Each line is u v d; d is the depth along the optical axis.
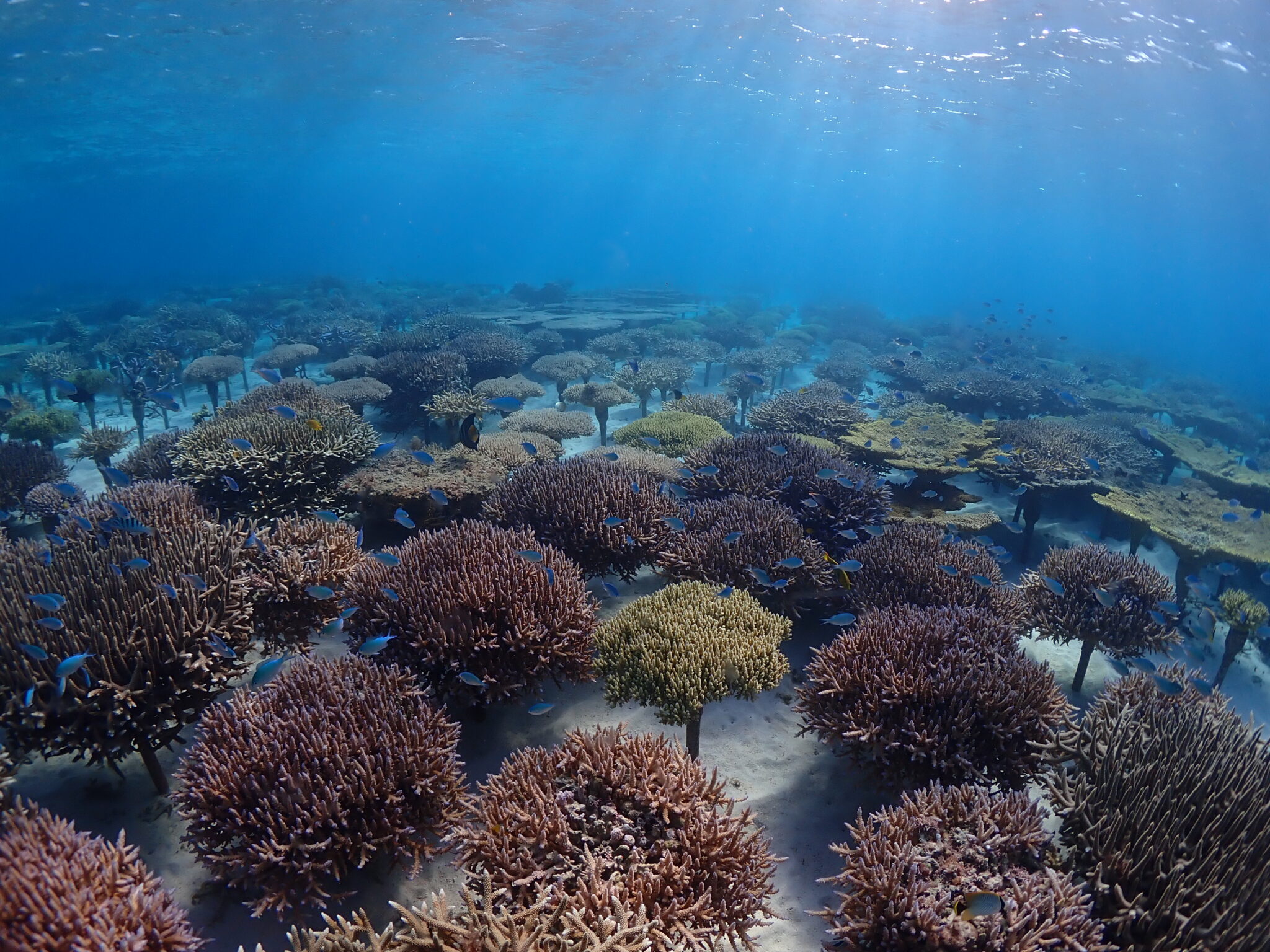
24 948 2.62
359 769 3.76
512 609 5.27
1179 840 3.62
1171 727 4.58
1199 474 14.32
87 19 22.17
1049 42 22.80
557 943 3.08
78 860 3.10
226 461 8.25
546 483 7.98
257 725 4.09
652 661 5.04
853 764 4.95
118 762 4.91
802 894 4.32
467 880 3.68
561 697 6.04
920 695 4.81
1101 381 25.66
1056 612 6.95
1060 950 3.23
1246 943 3.15
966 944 3.22
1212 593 9.60
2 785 3.78
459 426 12.72
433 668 5.16
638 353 23.39
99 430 12.23
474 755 5.27
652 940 3.22
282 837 3.57
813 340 30.89
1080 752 4.59
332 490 8.85
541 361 19.41
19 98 30.59
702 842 3.68
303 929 3.28
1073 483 10.82
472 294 41.09
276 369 19.17
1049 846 3.92
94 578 5.23
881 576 7.13
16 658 4.26
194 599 4.90
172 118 39.28
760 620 5.72
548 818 3.69
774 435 10.36
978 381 18.59
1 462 9.95
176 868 4.11
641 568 8.48
